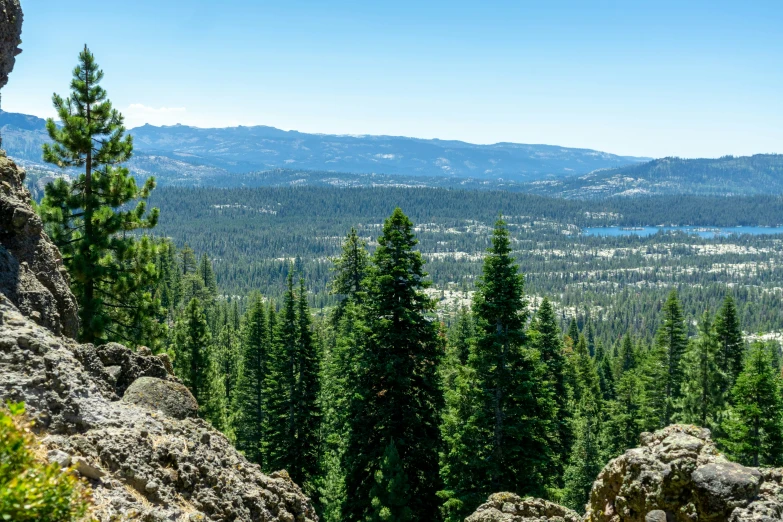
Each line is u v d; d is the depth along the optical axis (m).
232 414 55.06
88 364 14.26
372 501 23.06
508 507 17.47
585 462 44.72
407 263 27.62
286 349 41.81
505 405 26.30
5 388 10.59
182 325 48.50
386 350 27.33
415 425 26.91
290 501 14.09
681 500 12.51
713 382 50.84
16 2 21.86
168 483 11.38
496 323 26.88
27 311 14.56
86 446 10.67
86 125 25.98
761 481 11.98
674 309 59.12
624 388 65.88
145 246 28.27
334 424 41.19
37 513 5.76
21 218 17.03
